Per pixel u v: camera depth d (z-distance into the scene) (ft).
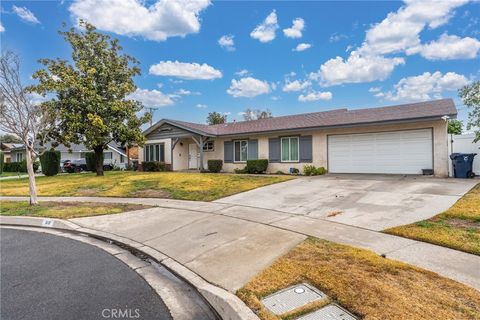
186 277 13.87
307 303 10.37
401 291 10.60
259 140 62.39
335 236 17.89
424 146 44.65
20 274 14.96
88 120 62.13
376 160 48.88
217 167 65.77
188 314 11.00
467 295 10.22
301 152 56.95
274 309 10.19
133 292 12.83
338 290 10.93
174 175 57.52
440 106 47.65
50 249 19.24
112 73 66.64
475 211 21.42
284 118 69.15
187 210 28.48
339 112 62.34
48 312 11.09
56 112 44.88
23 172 106.83
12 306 11.59
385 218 21.31
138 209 30.22
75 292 12.83
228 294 11.57
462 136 43.11
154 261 16.83
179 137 69.87
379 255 14.52
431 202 25.41
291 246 16.47
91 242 20.94
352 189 34.09
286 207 27.12
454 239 16.05
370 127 49.24
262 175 54.75
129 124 68.13
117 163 110.42
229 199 33.01
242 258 15.46
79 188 47.67
